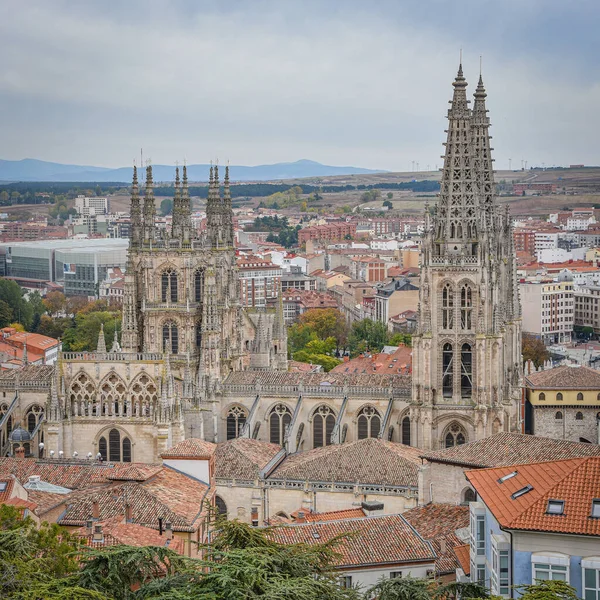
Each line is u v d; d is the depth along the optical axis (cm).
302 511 19438
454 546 15550
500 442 19200
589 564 11638
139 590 10700
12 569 10956
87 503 16450
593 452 18288
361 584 14762
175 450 18688
